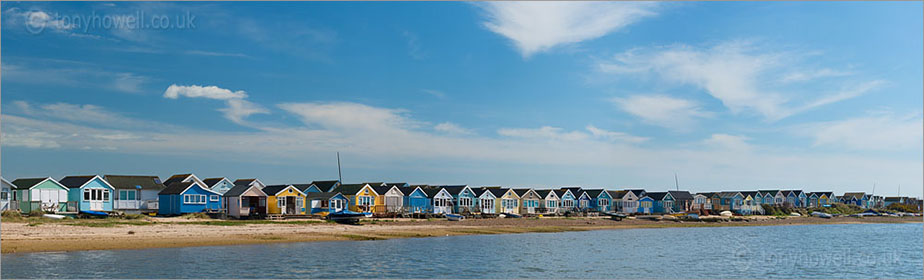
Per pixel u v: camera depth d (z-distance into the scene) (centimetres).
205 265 3866
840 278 4209
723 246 6153
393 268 4016
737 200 13875
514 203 10531
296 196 7756
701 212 12838
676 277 4044
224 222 6394
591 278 3897
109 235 5006
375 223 7512
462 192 9838
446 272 3953
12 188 6612
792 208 14875
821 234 8338
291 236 5697
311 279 3541
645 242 6388
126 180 7569
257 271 3728
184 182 7900
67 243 4534
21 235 4744
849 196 18175
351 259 4347
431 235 6538
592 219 10225
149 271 3594
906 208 16888
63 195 6781
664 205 12462
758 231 8912
